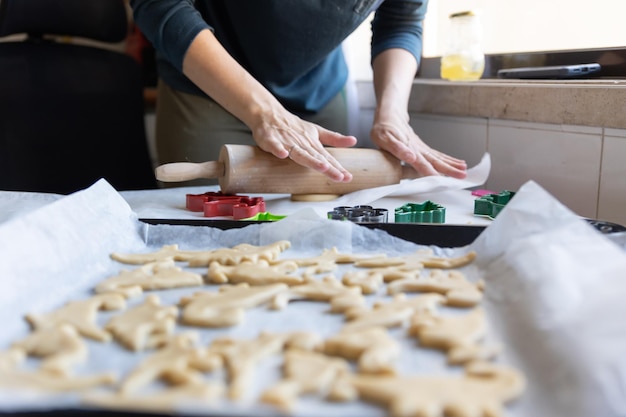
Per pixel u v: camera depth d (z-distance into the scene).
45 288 0.67
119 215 0.86
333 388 0.47
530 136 1.25
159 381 0.49
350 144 1.15
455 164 1.21
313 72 1.41
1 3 1.62
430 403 0.44
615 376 0.47
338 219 0.94
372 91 1.84
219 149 1.38
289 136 1.08
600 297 0.55
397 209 0.99
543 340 0.54
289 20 1.25
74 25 1.71
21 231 0.68
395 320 0.60
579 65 1.26
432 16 1.82
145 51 2.30
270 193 1.11
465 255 0.78
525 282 0.64
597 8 1.30
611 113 1.06
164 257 0.80
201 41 1.13
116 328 0.58
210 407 0.39
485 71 1.58
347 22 1.27
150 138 2.39
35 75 1.69
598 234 0.65
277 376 0.51
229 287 0.70
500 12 1.58
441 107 1.50
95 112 1.78
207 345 0.57
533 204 0.74
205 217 1.02
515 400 0.47
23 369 0.52
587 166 1.13
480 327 0.57
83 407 0.40
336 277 0.74
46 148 1.72
